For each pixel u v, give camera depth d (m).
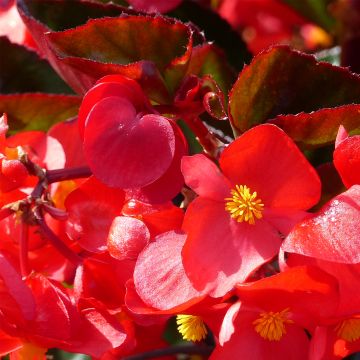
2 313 0.46
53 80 0.57
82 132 0.46
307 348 0.46
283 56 0.48
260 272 0.46
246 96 0.48
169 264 0.45
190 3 0.58
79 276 0.47
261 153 0.45
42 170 0.47
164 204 0.46
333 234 0.44
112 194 0.47
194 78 0.48
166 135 0.46
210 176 0.45
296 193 0.45
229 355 0.45
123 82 0.46
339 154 0.45
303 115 0.47
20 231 0.47
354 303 0.44
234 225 0.45
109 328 0.46
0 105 0.52
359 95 0.49
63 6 0.53
